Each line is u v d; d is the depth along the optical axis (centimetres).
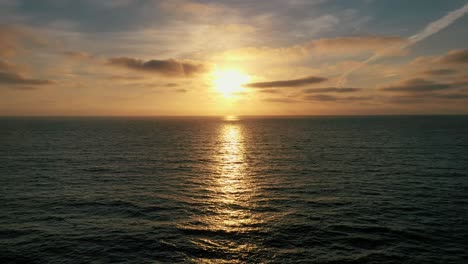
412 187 3344
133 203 2823
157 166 4694
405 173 4047
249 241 2022
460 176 3831
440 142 7631
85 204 2780
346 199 2933
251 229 2219
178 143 8131
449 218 2406
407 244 1962
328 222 2341
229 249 1909
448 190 3206
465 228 2208
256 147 7206
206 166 4712
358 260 1762
